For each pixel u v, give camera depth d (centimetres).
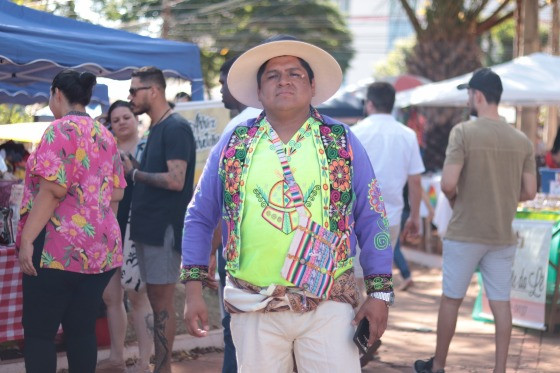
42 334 438
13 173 780
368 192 328
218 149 334
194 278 337
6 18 599
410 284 993
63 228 432
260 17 3809
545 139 1961
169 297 538
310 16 4028
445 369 612
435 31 1892
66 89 446
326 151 322
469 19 1886
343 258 322
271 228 315
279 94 322
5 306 545
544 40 3606
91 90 455
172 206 526
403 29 5062
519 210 770
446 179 541
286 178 317
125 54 644
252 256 318
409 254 1287
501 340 544
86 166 437
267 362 321
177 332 655
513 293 765
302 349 321
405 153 644
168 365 542
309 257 313
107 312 581
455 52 1877
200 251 339
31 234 421
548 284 742
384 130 641
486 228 539
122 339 582
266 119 330
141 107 532
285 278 313
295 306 313
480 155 538
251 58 329
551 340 718
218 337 662
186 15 3478
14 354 603
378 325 322
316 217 317
